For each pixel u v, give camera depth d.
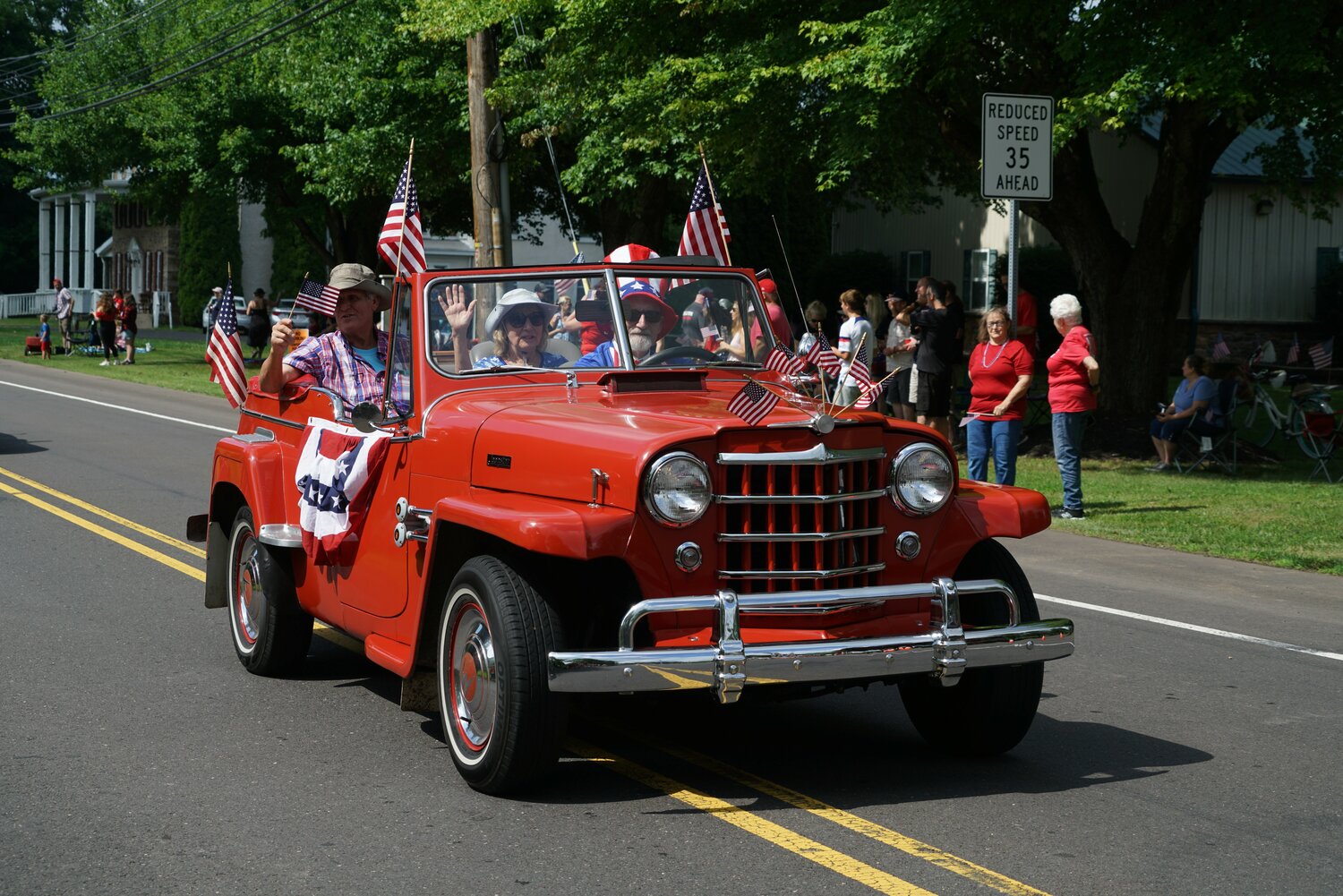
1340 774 5.56
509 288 6.10
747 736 6.09
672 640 4.94
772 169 17.98
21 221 75.38
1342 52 13.88
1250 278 31.28
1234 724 6.32
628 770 5.54
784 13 17.11
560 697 4.95
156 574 9.62
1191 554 10.91
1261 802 5.19
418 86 25.27
